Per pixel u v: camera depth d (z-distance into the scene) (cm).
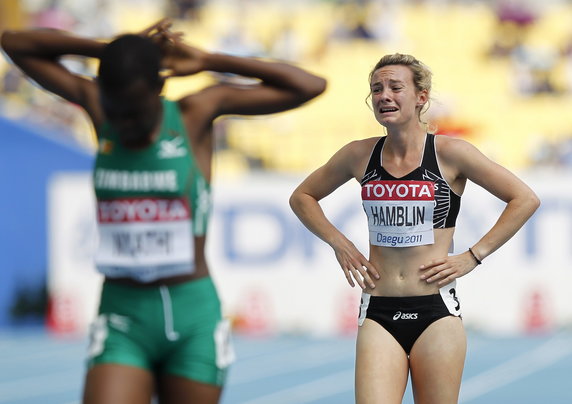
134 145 1230
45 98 5797
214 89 1297
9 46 1315
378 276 1573
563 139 5962
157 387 1291
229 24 6512
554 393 3284
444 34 6488
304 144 5916
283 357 4191
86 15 6412
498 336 4859
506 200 1548
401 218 1556
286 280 5016
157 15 6512
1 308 5134
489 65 6347
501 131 5997
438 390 1524
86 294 5047
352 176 1628
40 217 5131
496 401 3147
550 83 6234
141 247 1241
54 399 3178
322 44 6462
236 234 5031
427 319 1541
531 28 6462
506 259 4950
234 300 5022
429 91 1563
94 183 1258
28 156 5116
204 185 1266
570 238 4938
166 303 1245
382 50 6462
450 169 1554
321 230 1633
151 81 1177
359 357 1544
